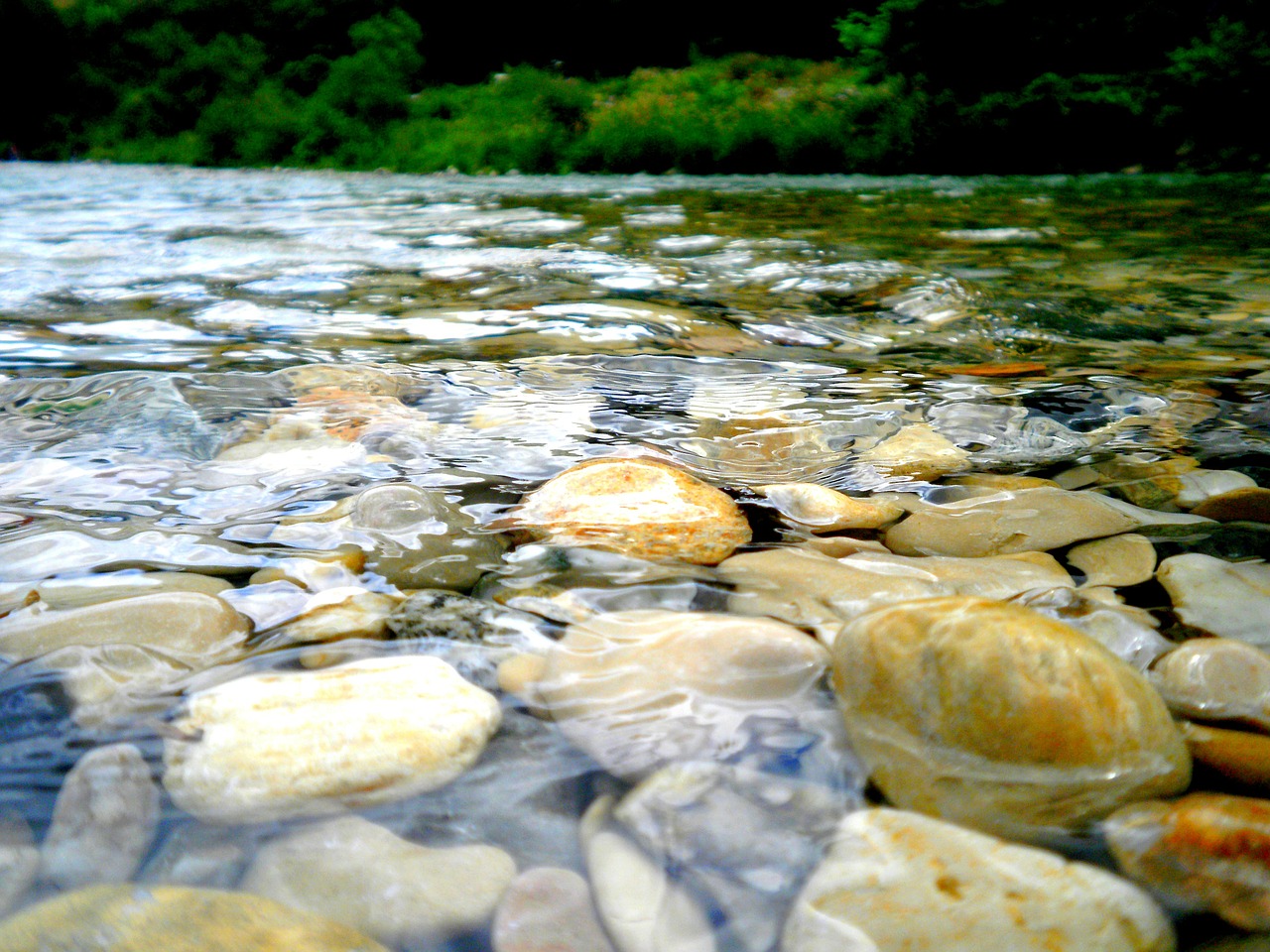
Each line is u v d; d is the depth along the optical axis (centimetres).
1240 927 71
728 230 600
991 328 301
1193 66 1356
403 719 95
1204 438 187
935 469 175
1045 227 618
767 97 1812
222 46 2138
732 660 105
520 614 119
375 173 1606
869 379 236
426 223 650
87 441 179
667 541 141
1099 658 94
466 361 247
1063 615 117
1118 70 1524
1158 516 150
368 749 91
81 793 84
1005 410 208
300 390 214
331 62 2108
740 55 2259
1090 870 77
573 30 2481
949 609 101
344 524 145
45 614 113
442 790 87
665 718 97
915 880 76
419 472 168
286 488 160
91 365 232
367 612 118
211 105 2027
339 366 233
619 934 72
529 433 190
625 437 189
